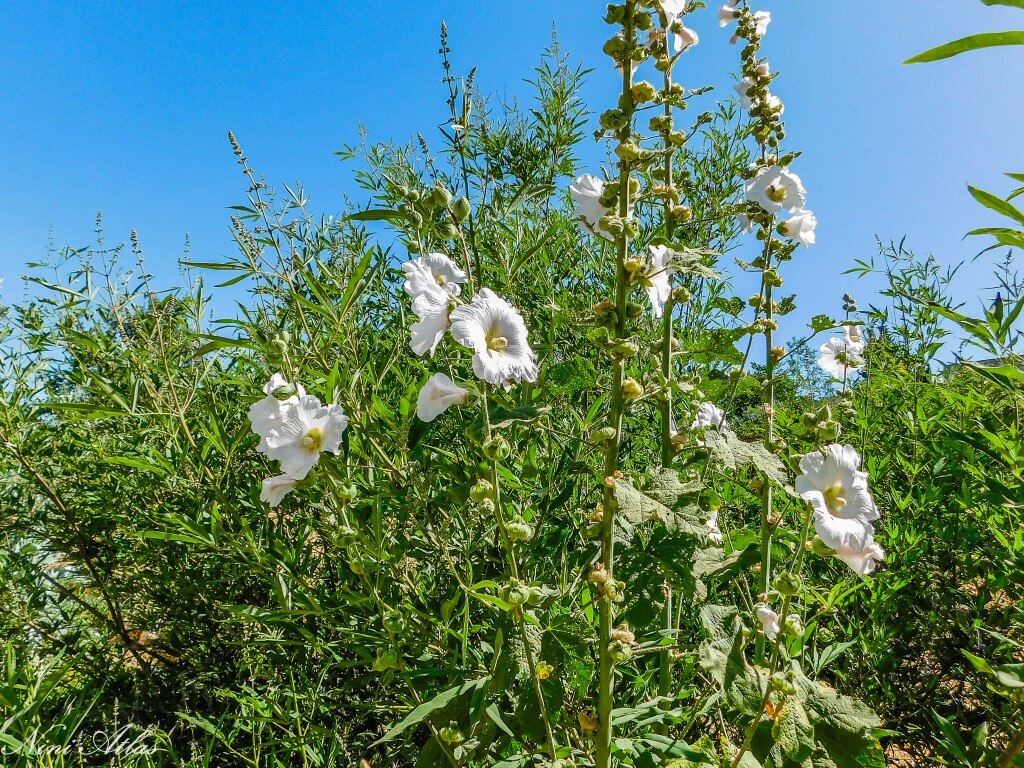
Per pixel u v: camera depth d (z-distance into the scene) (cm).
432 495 89
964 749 79
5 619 113
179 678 111
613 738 70
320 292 84
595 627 73
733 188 136
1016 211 47
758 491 85
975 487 105
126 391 107
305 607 84
